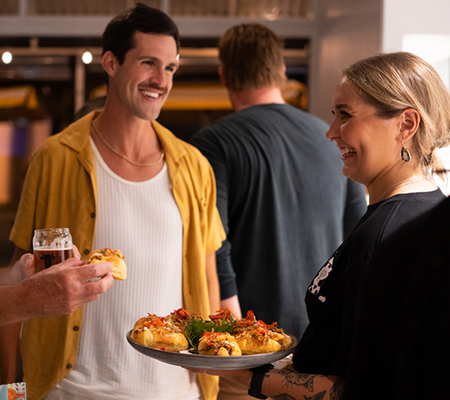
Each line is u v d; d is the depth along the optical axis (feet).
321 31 13.52
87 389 4.74
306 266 6.23
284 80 6.64
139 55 4.99
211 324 3.75
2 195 14.65
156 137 5.56
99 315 4.87
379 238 3.11
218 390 5.55
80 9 13.65
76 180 5.08
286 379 3.43
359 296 2.91
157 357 3.46
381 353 2.79
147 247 5.07
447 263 2.46
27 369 4.85
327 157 6.33
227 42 6.57
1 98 14.80
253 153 6.06
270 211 6.09
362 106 3.42
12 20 13.58
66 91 14.74
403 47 9.27
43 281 3.45
